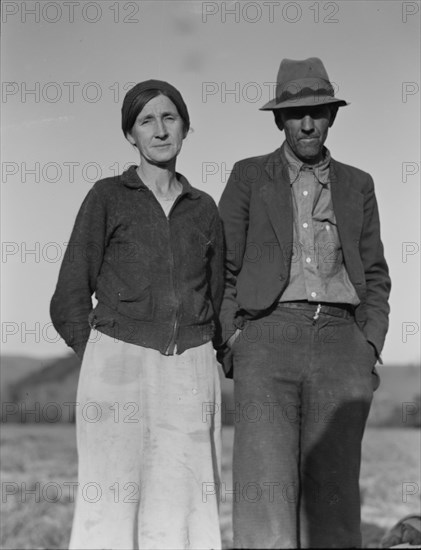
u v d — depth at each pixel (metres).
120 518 4.43
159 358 4.46
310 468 4.71
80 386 4.50
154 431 4.46
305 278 4.68
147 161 4.62
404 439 11.03
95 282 4.59
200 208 4.66
